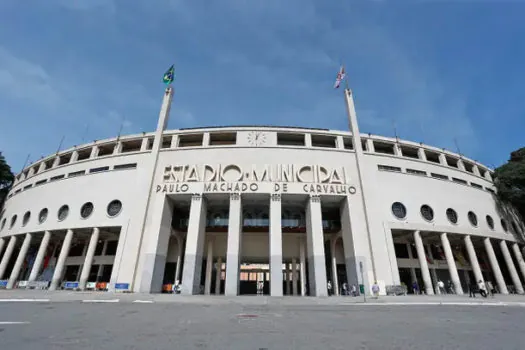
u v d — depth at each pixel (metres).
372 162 34.09
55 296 20.28
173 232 34.66
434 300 20.98
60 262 31.34
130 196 32.12
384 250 29.48
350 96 37.81
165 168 32.66
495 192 41.47
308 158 33.25
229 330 8.25
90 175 35.28
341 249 36.19
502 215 39.69
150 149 35.22
